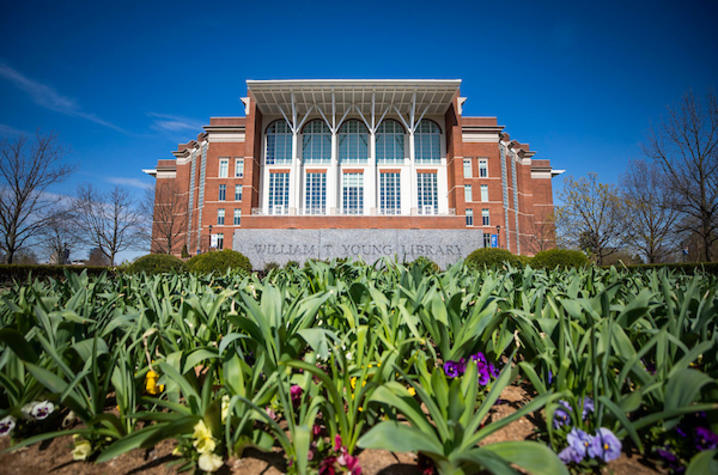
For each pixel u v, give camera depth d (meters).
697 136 20.61
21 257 31.98
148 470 1.83
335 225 31.36
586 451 1.68
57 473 1.81
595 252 26.97
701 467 1.37
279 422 2.22
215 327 3.03
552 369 2.23
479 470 1.48
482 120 42.16
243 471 1.81
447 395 1.72
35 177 25.19
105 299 3.94
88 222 34.34
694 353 1.71
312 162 37.44
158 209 43.56
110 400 2.58
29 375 2.10
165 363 1.99
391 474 1.76
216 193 39.44
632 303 2.50
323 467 1.65
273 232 25.45
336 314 3.11
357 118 38.28
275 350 2.12
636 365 1.85
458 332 2.62
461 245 25.53
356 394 1.82
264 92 34.09
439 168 37.75
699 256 25.44
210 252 18.20
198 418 1.81
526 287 3.73
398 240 25.44
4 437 2.19
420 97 35.28
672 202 22.17
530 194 46.62
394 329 2.55
